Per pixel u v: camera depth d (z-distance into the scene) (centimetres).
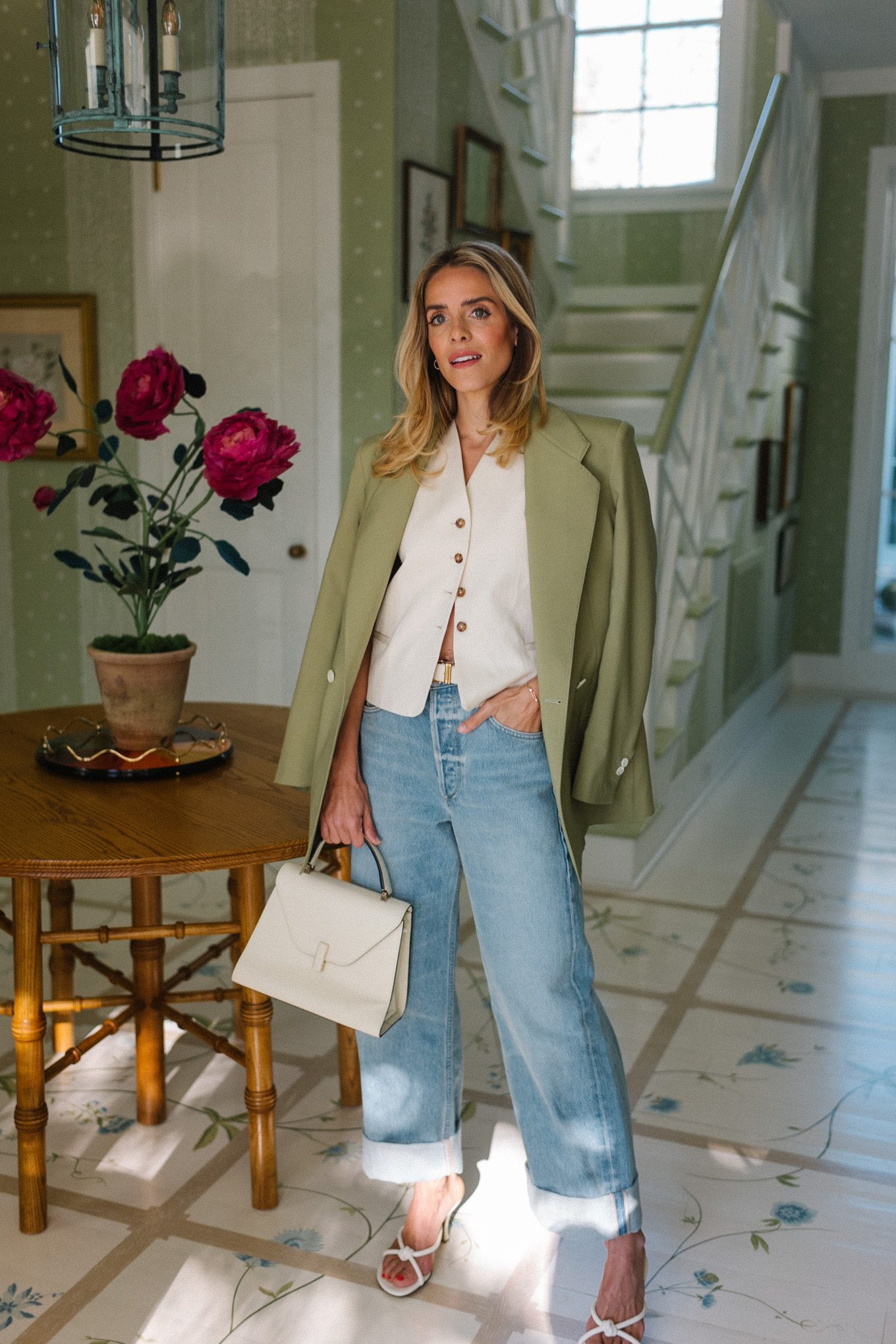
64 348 419
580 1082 180
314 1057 271
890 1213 218
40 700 455
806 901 373
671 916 359
